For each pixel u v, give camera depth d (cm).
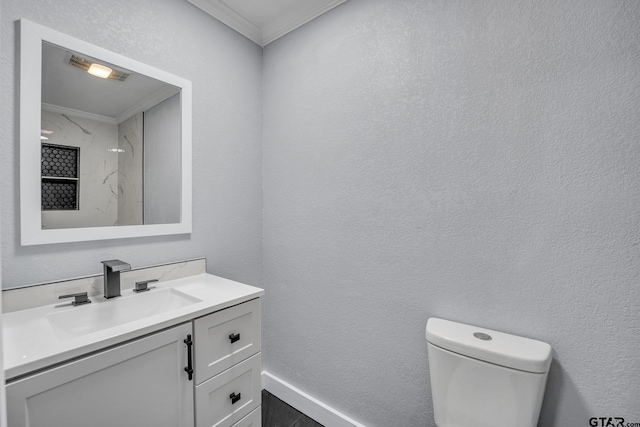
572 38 102
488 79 117
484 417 105
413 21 135
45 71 112
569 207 103
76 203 120
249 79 189
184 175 154
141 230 138
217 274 172
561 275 105
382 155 145
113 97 129
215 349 116
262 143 198
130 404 93
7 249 105
